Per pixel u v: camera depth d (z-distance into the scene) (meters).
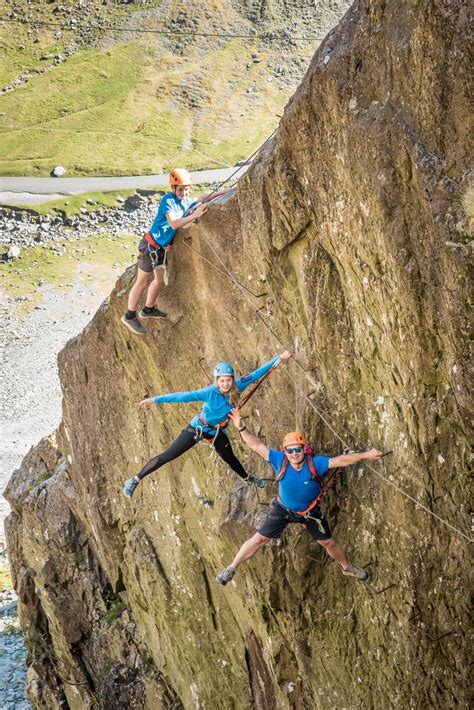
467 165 8.10
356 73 9.24
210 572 14.91
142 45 96.50
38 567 21.69
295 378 11.70
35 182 80.56
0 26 102.94
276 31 94.56
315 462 9.99
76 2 103.38
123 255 72.06
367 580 10.82
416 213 8.77
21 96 93.38
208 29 96.12
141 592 17.22
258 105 86.75
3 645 31.83
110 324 15.87
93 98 91.44
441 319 8.66
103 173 81.12
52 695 23.72
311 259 10.77
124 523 17.92
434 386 9.24
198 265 12.99
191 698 16.45
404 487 9.93
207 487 14.02
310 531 10.46
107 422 17.31
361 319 10.20
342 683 11.70
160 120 86.94
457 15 7.91
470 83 7.88
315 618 11.74
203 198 12.62
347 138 9.36
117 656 19.77
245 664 14.53
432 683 10.16
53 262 71.12
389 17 8.74
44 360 58.81
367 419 10.57
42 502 21.41
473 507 9.12
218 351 13.32
